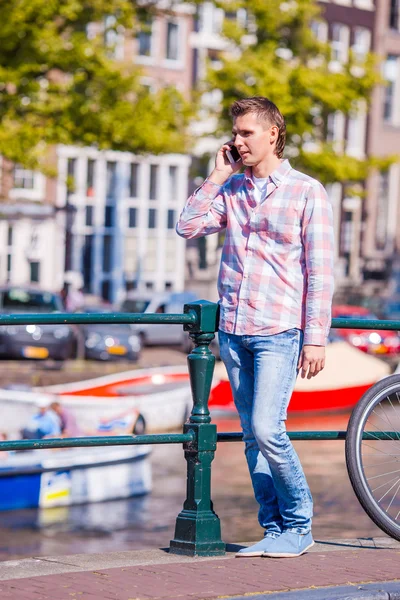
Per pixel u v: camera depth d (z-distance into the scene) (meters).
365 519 14.04
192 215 6.78
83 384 23.75
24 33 28.47
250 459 6.98
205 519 6.98
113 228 53.06
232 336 6.77
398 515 6.98
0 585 5.94
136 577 6.15
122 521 14.89
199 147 53.75
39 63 28.80
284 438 6.64
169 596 5.70
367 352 37.81
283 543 6.79
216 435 7.05
